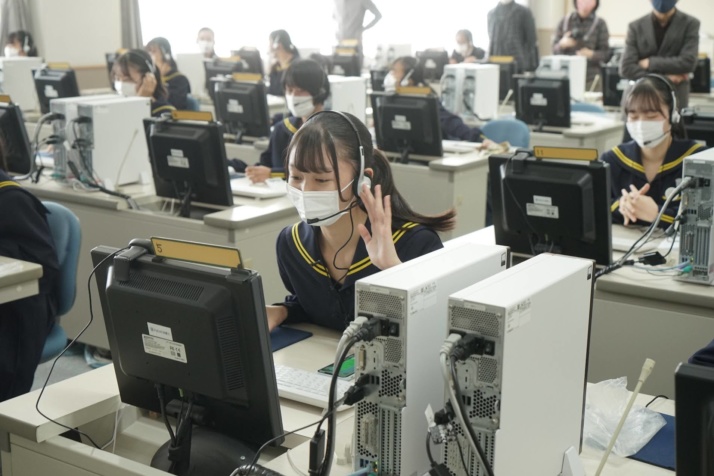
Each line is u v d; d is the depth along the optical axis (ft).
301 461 4.46
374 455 3.94
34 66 20.02
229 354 4.30
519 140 14.57
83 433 5.18
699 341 7.24
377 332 3.76
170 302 4.31
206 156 9.71
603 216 7.20
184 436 4.66
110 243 10.71
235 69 21.94
